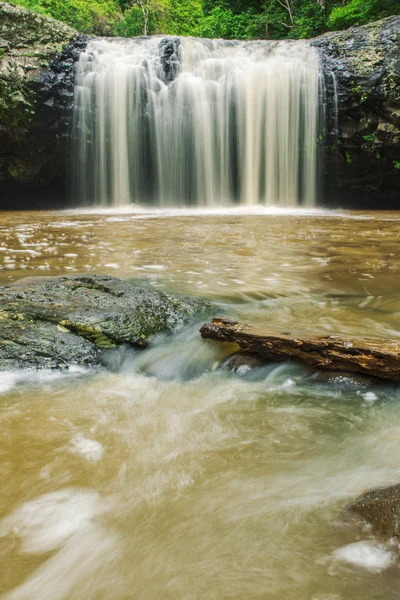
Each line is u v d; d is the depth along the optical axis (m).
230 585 1.34
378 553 1.42
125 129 17.70
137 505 1.72
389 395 2.72
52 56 16.64
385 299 4.61
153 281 5.24
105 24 29.88
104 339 3.36
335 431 2.32
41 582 1.37
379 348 2.84
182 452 2.10
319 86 17.45
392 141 17.28
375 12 22.38
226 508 1.70
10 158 17.92
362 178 19.09
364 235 9.44
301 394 2.77
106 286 4.12
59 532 1.59
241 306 4.39
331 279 5.43
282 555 1.45
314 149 18.03
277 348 3.10
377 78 16.84
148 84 17.56
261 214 15.54
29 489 1.82
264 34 26.95
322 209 18.38
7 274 5.42
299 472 1.94
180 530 1.59
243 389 2.86
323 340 3.00
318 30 24.91
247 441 2.22
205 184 18.45
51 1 27.94
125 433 2.28
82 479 1.89
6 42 16.33
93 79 16.98
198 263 6.32
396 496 1.57
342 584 1.32
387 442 2.21
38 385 2.85
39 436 2.23
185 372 3.11
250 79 17.75
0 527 1.61
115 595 1.32
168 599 1.30
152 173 18.45
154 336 3.55
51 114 16.81
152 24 30.73
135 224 11.77
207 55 18.27
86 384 2.91
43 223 11.94
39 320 3.43
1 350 3.08
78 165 17.92
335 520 1.60
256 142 18.12
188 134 18.08
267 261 6.50
